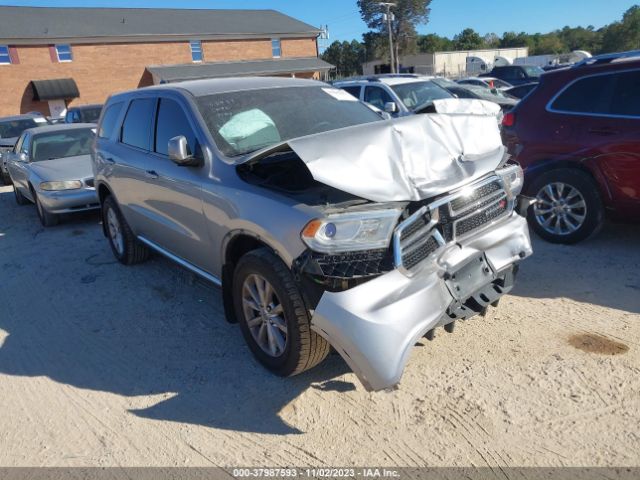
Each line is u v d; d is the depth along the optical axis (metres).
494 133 3.74
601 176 5.08
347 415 3.10
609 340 3.61
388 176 2.98
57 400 3.50
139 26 38.06
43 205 7.91
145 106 4.96
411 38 72.25
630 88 4.97
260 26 43.19
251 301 3.55
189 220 4.08
